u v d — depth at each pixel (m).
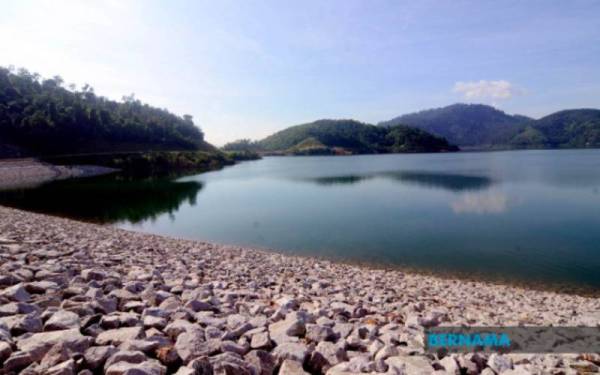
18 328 3.55
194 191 46.41
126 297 5.23
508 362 3.99
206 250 14.82
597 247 18.91
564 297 11.49
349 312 6.29
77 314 4.07
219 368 3.18
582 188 41.72
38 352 3.06
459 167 85.00
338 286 9.65
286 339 4.16
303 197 39.72
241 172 81.81
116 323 4.05
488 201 34.16
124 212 30.69
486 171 70.62
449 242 20.14
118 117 117.06
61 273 6.28
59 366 2.79
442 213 28.89
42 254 7.95
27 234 11.84
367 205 33.47
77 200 37.69
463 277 14.53
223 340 3.95
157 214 29.89
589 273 14.99
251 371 3.31
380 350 4.07
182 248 14.39
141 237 17.08
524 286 13.55
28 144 83.25
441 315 6.77
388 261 16.75
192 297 5.93
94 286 5.75
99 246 11.20
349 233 22.58
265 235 22.25
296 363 3.54
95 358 3.08
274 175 71.69
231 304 5.96
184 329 4.04
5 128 82.12
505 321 6.83
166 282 7.09
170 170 89.88
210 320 4.63
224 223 26.14
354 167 93.38
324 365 3.66
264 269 11.46
